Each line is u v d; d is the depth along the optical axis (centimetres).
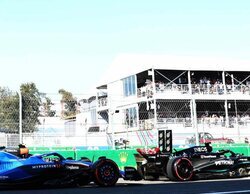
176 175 1198
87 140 2092
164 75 3825
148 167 1284
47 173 998
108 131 2359
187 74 3900
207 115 3781
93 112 3803
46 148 1561
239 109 4066
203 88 3725
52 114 2130
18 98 1574
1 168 959
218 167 1274
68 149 1580
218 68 3778
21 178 970
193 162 1252
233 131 3562
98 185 1028
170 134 1330
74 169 1032
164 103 3669
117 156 1484
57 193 847
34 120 1602
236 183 1036
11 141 1559
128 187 991
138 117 3475
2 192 890
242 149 1742
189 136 3131
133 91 3734
